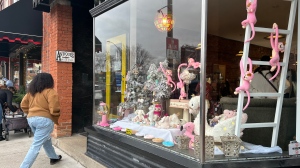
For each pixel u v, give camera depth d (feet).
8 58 39.42
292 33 9.78
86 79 20.86
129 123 14.29
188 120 11.31
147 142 11.43
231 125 9.61
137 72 15.16
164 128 11.69
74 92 20.48
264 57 11.02
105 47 16.58
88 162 14.44
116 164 12.67
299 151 9.04
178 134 11.09
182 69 12.10
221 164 8.40
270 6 13.65
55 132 19.51
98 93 16.25
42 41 22.61
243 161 8.54
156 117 12.64
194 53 11.24
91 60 21.07
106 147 13.56
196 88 10.70
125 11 15.52
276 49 9.61
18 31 21.47
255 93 9.59
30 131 22.65
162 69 13.46
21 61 33.99
